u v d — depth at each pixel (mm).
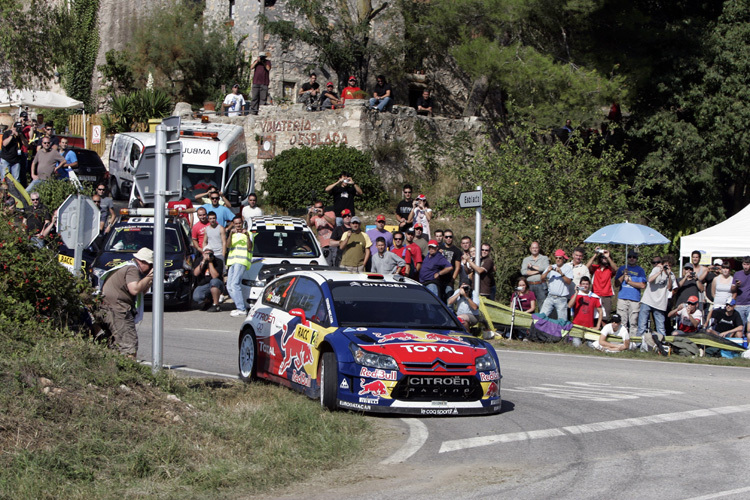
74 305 14625
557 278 24172
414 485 9594
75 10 58344
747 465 10461
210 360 18281
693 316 24328
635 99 46500
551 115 40500
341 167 39688
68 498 8492
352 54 47312
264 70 46469
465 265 25078
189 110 48469
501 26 44656
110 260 25859
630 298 24969
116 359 12211
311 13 46531
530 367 19328
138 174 14430
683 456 10922
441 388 13078
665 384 17297
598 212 33344
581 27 45750
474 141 45812
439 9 45344
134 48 56875
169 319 24984
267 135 44562
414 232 27094
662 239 26406
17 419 9766
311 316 14516
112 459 9586
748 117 44844
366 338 13383
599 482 9664
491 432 12344
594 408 14289
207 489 9164
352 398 13008
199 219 27938
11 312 13227
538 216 32500
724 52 45625
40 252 14406
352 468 10344
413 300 14961
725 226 31250
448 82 54094
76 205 15742
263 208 40500
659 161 44594
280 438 11242
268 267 26203
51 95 49625
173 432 10594
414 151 43656
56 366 11141
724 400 15273
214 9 57062
